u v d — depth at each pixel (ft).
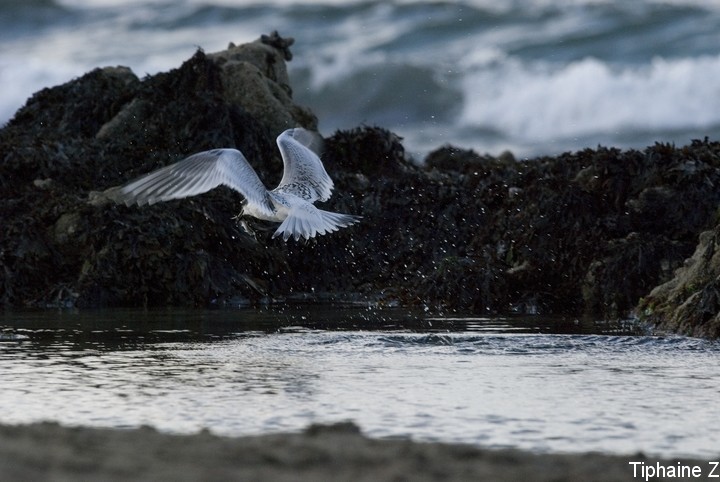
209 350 44.62
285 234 30.66
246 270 63.26
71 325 51.93
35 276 60.59
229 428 31.09
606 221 60.80
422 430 31.09
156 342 46.73
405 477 23.34
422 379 38.40
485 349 44.98
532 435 30.58
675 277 54.03
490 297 58.44
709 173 61.36
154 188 28.19
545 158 73.72
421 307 58.85
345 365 41.22
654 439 30.22
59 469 22.31
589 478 24.13
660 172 62.69
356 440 26.53
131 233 61.11
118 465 22.98
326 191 35.45
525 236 61.00
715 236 52.29
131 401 34.60
